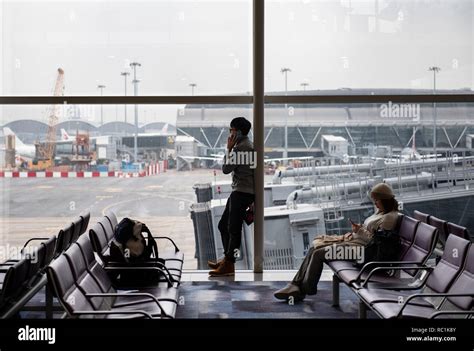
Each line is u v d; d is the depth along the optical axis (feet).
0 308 11.49
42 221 20.92
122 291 14.08
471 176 20.97
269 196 20.83
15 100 20.42
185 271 20.86
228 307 16.21
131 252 15.26
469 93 20.72
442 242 16.33
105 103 20.52
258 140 20.10
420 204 21.03
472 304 11.44
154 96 20.49
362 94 20.65
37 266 13.01
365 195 20.94
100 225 15.67
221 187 20.98
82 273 12.28
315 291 16.66
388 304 12.53
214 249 21.06
